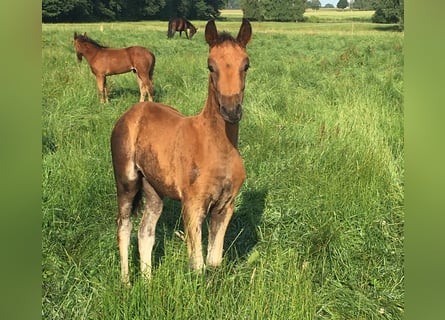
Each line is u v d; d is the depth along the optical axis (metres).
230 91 2.74
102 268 3.61
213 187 3.04
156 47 20.44
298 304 2.84
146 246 3.52
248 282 3.43
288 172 5.16
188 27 29.56
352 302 3.36
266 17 67.19
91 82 10.40
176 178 3.13
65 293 3.33
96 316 3.01
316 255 3.91
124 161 3.42
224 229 3.26
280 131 6.51
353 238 4.13
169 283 2.87
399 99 8.30
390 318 3.22
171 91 10.37
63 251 3.79
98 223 4.28
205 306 2.83
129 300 2.93
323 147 5.59
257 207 4.54
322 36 30.19
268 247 3.96
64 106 7.49
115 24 48.59
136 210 3.57
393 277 3.67
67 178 4.68
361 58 14.66
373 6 100.69
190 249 3.11
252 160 5.45
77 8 51.19
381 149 5.37
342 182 4.66
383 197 4.61
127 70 9.89
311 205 4.48
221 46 2.82
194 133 3.04
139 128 3.39
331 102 8.27
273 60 15.87
